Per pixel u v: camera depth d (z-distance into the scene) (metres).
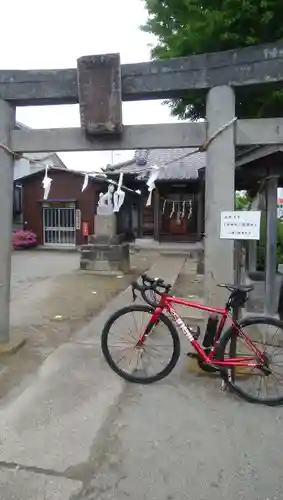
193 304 3.52
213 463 2.46
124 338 4.55
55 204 17.75
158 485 2.27
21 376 3.69
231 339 3.35
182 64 3.59
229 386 3.31
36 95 3.88
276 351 3.47
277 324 3.28
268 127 3.53
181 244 16.72
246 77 3.46
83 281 9.16
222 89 3.52
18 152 4.07
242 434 2.77
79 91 3.69
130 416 2.99
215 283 3.69
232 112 3.54
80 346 4.48
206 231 3.71
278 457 2.52
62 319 5.75
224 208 3.62
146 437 2.72
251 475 2.35
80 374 3.73
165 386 3.48
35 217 18.02
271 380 3.47
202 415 3.01
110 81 3.62
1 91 3.95
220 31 5.21
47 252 16.22
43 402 3.20
